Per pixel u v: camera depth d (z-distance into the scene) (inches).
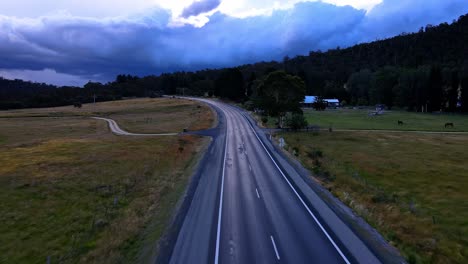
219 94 6501.0
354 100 6658.5
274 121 3282.5
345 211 954.1
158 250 734.5
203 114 3956.7
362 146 2153.1
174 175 1418.6
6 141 2667.3
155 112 4874.5
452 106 5255.9
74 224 997.8
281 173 1379.2
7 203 1192.8
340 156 1843.0
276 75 2842.0
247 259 690.2
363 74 7086.6
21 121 4178.2
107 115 4753.9
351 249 730.2
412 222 925.8
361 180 1364.4
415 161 1738.4
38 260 796.0
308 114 4507.9
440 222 952.9
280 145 1946.4
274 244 752.3
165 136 2723.9
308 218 899.4
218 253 716.0
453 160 1766.7
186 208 980.6
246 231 820.6
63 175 1560.0
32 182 1435.8
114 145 2367.1
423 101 5285.4
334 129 2918.3
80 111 5300.2
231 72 5585.6
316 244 751.7
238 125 3004.4
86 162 1831.9
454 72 5295.3
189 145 2150.6
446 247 779.4
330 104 6156.5
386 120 3816.4
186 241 772.6
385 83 6082.7
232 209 968.9
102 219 1008.2
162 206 1033.5
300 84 2933.1
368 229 833.5
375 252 719.1
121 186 1370.6
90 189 1341.0
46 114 4916.3
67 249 839.7
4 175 1565.0
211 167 1491.1
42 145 2402.8
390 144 2237.9
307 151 1891.0
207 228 839.7
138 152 2085.4
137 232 854.5
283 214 928.3
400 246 754.8
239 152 1830.7
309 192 1124.5
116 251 764.0
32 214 1086.4
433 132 2839.6
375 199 1114.1
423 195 1213.1
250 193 1114.7
